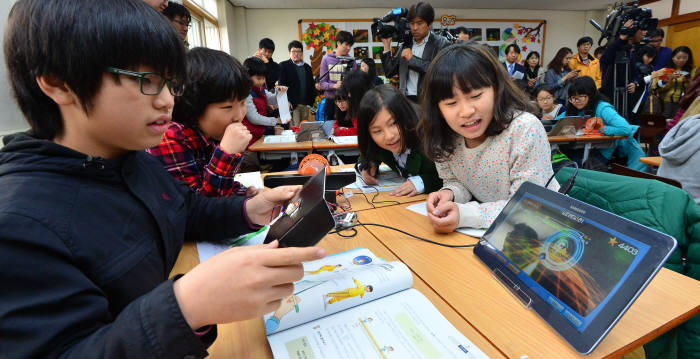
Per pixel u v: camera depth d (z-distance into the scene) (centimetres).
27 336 31
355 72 257
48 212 38
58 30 36
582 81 295
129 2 41
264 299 36
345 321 53
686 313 54
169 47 43
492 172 108
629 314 54
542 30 703
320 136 278
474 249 76
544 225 64
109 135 44
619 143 301
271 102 386
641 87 416
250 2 574
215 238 82
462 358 45
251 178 148
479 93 90
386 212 106
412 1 604
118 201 48
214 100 101
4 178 39
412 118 131
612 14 409
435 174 137
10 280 32
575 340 47
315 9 623
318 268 68
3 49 39
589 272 52
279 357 46
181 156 103
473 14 677
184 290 34
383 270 62
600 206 101
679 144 162
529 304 57
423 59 275
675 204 85
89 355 32
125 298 45
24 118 43
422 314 54
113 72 39
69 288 35
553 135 292
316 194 48
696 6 593
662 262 44
